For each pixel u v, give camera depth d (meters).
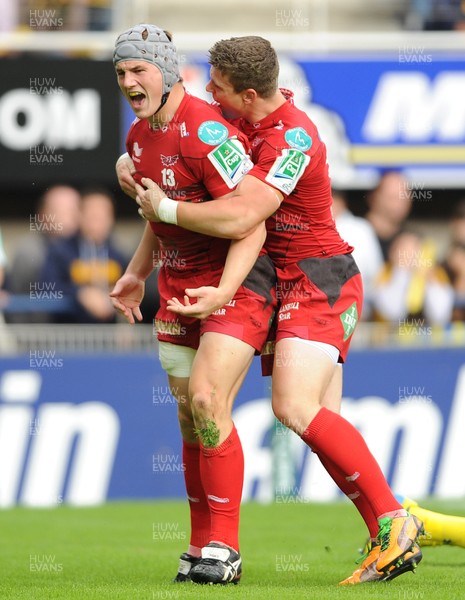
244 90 16.33
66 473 34.75
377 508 15.96
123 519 29.52
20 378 34.72
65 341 36.72
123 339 36.88
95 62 38.91
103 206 39.72
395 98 40.25
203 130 15.95
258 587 15.60
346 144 40.19
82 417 34.94
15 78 38.72
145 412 35.25
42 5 40.59
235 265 15.88
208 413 15.98
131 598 14.34
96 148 38.97
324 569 18.77
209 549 16.11
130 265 18.61
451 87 40.31
